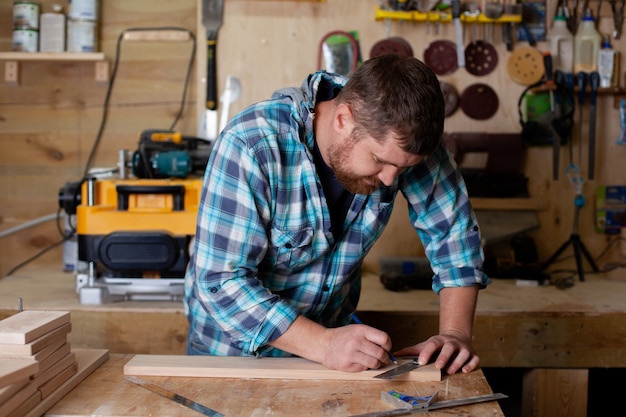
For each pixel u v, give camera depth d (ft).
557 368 7.82
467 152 10.11
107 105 10.54
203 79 10.03
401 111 4.05
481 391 4.53
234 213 4.66
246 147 4.62
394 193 5.24
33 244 10.63
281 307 4.77
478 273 5.48
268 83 10.05
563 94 10.07
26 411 3.95
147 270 7.91
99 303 7.88
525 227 10.03
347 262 5.34
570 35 10.05
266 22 9.98
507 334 7.72
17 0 10.23
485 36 10.07
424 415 4.12
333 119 4.49
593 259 10.32
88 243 7.83
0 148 10.59
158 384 4.55
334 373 4.67
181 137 8.73
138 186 7.84
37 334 4.14
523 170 10.28
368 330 4.73
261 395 4.38
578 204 10.00
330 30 10.02
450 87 10.01
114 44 10.48
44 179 10.62
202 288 4.79
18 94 10.55
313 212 4.91
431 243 5.63
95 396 4.35
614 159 10.29
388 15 9.74
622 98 10.19
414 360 4.99
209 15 9.91
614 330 7.77
